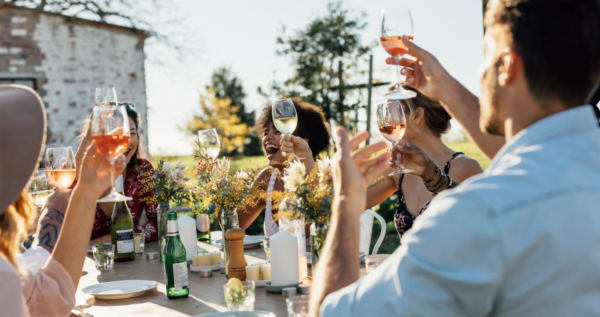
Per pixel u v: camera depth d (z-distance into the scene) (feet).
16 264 3.91
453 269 2.37
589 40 2.59
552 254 2.31
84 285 6.64
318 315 3.11
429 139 7.88
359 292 2.72
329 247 3.32
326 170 5.51
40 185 8.99
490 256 2.32
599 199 2.40
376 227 16.96
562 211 2.33
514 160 2.58
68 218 4.56
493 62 2.89
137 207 10.28
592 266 2.33
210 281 6.47
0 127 3.57
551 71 2.62
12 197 3.65
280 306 5.23
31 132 3.71
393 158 6.54
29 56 32.76
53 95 33.63
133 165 10.49
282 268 5.78
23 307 3.22
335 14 33.81
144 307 5.39
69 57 34.22
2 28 31.76
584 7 2.62
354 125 30.60
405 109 7.73
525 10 2.70
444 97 5.20
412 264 2.47
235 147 84.53
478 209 2.36
